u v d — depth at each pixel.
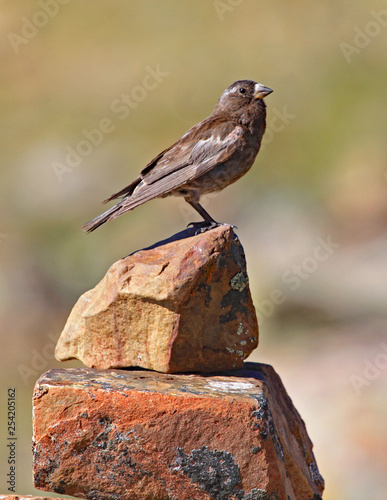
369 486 12.09
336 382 14.25
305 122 20.06
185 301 6.60
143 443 6.09
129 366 6.90
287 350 15.23
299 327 15.68
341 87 20.69
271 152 19.48
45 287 17.31
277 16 22.61
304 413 13.61
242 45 21.95
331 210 17.97
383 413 13.11
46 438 6.15
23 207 18.98
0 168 19.69
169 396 6.07
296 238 17.31
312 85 20.83
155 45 22.48
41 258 17.91
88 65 22.28
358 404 13.52
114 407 6.09
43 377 6.40
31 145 20.39
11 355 16.06
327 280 16.45
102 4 24.08
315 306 16.02
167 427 6.07
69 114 21.11
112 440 6.11
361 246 17.06
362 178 18.50
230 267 6.63
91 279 17.50
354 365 14.55
